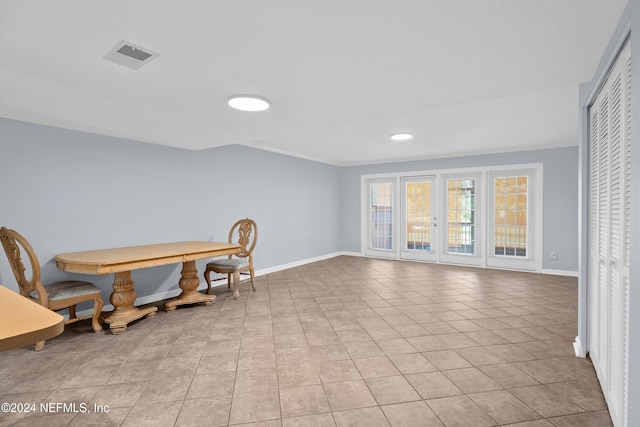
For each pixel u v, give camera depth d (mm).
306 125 3160
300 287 4477
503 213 5648
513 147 5281
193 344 2619
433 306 3602
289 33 1536
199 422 1670
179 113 2752
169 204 4070
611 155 1678
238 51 1707
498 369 2195
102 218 3457
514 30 1515
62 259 2809
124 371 2188
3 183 2832
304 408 1785
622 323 1476
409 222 6637
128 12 1355
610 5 1323
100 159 3447
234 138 3676
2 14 1360
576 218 5000
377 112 2756
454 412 1743
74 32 1509
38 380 2078
